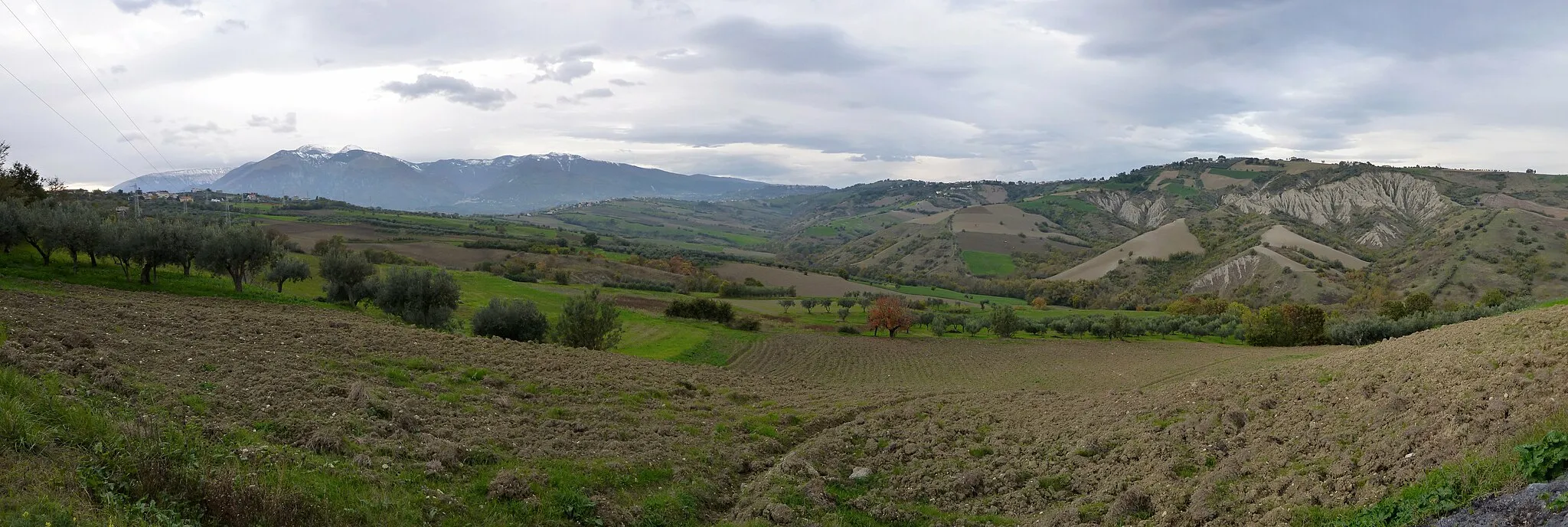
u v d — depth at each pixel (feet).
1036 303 420.36
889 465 59.00
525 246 479.82
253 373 61.21
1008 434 68.23
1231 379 71.72
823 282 488.44
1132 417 65.10
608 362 103.76
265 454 41.11
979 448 61.93
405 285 173.17
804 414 79.82
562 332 177.06
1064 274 566.36
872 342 255.09
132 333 70.85
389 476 42.29
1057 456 57.62
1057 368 184.34
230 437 43.37
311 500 35.50
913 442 65.57
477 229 577.02
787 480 51.08
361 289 184.55
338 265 187.11
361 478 40.65
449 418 58.08
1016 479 52.49
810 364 197.98
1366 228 616.39
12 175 220.43
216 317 93.66
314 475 39.34
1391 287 416.46
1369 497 34.37
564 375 86.33
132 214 319.47
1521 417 36.04
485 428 57.11
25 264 158.61
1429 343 67.62
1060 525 41.52
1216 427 54.60
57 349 55.62
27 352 51.39
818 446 61.87
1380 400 49.34
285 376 61.41
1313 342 243.40
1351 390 54.80
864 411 84.07
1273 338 243.60
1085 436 62.13
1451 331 75.92
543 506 41.63
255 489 34.14
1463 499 30.12
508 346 105.40
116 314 83.66
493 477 45.11
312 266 275.80
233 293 160.86
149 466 33.88
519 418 61.98
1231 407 59.67
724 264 540.11
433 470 44.11
